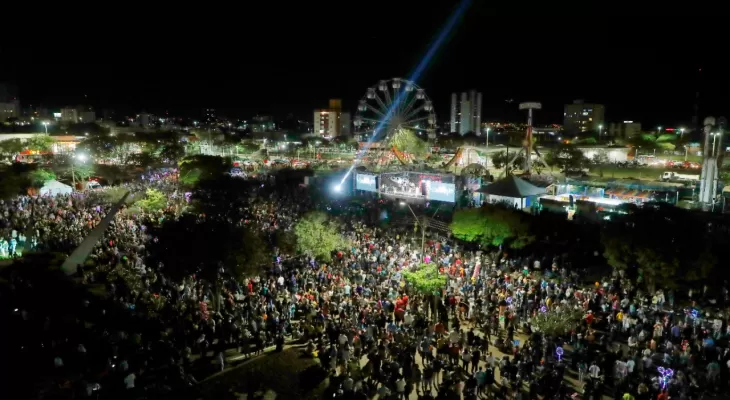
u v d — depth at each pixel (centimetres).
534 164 7819
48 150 10500
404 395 1978
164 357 2181
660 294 2977
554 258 3697
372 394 2034
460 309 2808
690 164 9138
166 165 9350
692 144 11962
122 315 2538
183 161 7306
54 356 2141
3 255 3491
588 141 13300
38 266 3058
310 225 3631
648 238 3103
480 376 2006
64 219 4294
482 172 6875
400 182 5753
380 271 3309
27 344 2197
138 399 1908
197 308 2589
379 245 4022
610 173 8256
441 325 2470
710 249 3181
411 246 4084
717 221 4384
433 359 2175
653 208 3400
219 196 5738
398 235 4441
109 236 3794
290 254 3659
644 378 2108
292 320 2769
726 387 2169
